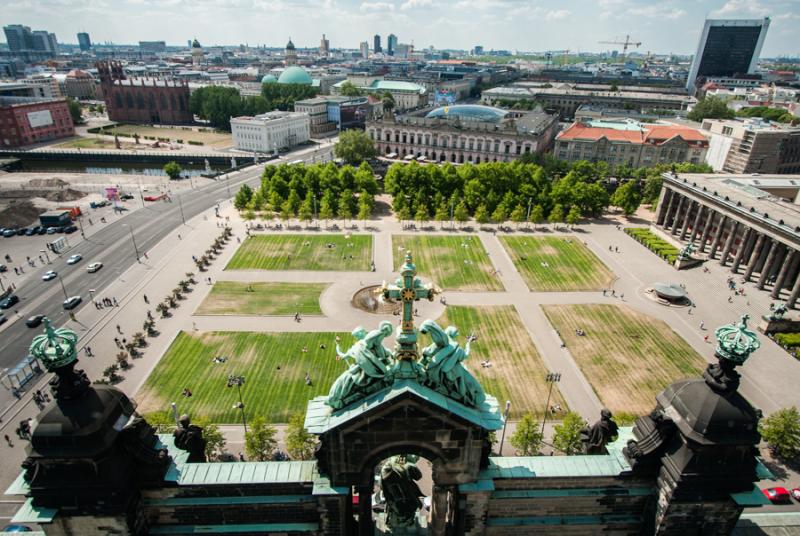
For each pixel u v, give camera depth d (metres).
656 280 120.94
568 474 29.02
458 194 157.75
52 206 166.12
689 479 26.38
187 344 89.88
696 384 27.00
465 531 30.59
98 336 93.12
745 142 187.62
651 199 177.38
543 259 131.50
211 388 78.38
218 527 29.36
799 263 120.69
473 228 153.12
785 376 85.06
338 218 158.88
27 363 80.12
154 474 27.22
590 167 191.62
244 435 68.94
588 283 118.38
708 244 142.12
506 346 91.50
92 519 26.23
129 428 26.12
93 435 24.27
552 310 105.25
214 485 27.78
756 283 120.44
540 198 158.00
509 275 121.50
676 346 93.19
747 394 80.50
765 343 94.62
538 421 73.12
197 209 165.75
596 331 97.56
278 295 108.75
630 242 146.00
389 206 173.25
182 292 109.56
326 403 27.98
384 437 27.03
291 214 149.50
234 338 92.00
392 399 25.56
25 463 25.28
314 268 122.69
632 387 81.25
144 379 80.19
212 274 118.75
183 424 31.16
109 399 25.62
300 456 63.69
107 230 147.12
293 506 29.05
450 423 26.73
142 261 125.81
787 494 60.44
